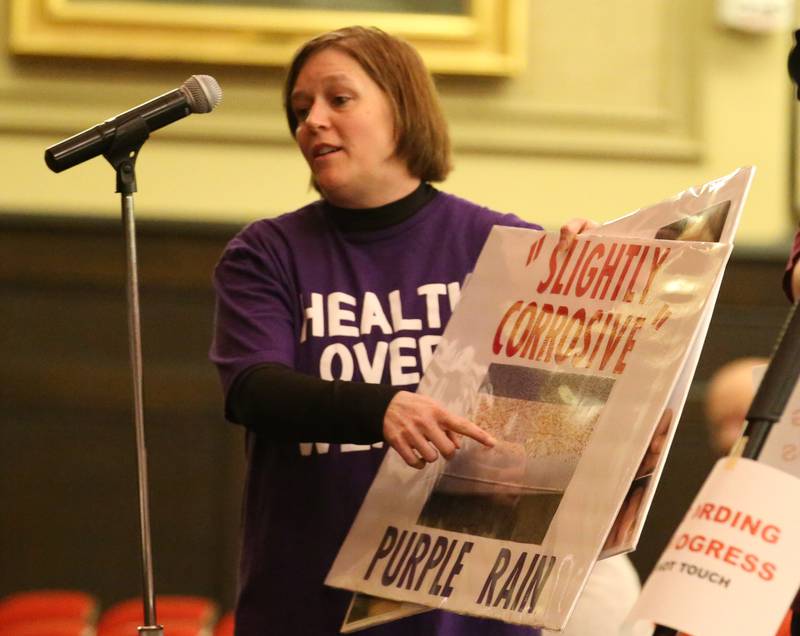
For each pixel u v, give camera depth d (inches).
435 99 140.0
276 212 330.6
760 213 337.7
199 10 327.3
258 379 127.6
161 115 136.0
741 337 334.3
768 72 338.6
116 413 334.3
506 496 119.7
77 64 329.1
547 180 333.7
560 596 110.3
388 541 125.1
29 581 330.3
